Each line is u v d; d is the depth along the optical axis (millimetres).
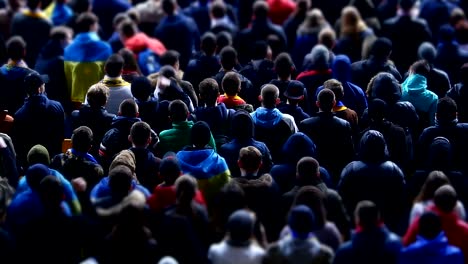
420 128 20844
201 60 22906
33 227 15891
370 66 22500
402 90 20781
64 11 28375
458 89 21281
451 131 19281
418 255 15289
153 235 16125
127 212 15414
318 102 19031
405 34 26234
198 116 19406
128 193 16344
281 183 17703
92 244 15953
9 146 18781
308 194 15969
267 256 15258
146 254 15469
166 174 16500
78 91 23438
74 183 17312
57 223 15898
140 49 24938
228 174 17594
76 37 23594
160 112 19891
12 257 15773
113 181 16266
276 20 29156
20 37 24766
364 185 17531
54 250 15891
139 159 17922
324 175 17703
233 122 18297
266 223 16953
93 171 17766
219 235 16406
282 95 21312
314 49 21984
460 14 26422
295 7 28953
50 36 24469
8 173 18578
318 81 21781
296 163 17781
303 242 15156
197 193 16609
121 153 17625
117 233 15469
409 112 20062
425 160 19422
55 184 15852
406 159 19328
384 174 17500
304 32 26047
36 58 26906
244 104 20062
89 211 17375
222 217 16344
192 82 22922
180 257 15617
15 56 22172
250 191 16859
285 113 19781
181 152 17672
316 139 18969
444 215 16047
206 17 28594
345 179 17641
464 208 17547
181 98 20266
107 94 19969
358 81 22594
